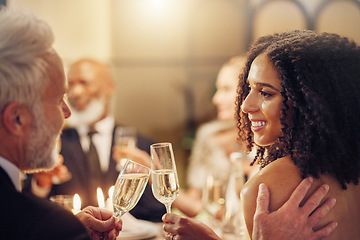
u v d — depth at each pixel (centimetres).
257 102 125
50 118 109
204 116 582
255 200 119
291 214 112
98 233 136
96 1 506
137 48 560
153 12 559
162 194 139
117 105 560
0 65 101
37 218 93
